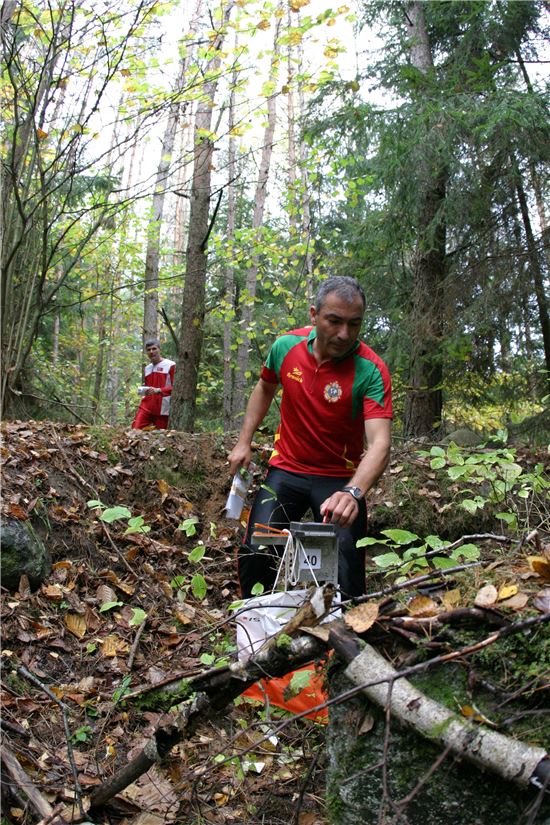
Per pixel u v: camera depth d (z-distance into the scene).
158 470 5.09
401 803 1.43
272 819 2.23
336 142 7.38
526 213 7.54
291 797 2.34
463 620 1.64
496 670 1.59
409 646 1.72
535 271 7.32
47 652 3.17
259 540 2.72
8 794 2.17
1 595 3.33
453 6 7.63
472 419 8.77
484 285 7.34
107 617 3.60
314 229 11.16
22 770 2.24
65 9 5.95
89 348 17.14
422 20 8.20
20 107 6.37
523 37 7.96
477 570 1.96
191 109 9.35
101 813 2.22
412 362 7.85
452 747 1.48
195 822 2.17
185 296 8.30
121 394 20.48
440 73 7.69
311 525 2.28
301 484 3.12
